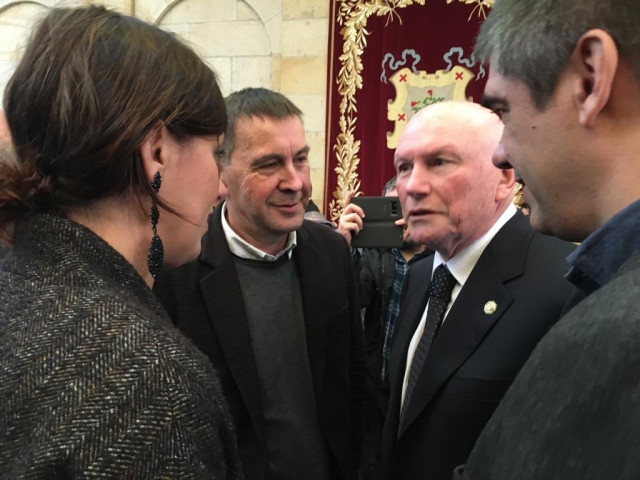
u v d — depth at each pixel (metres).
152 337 0.48
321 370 1.25
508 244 1.02
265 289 1.24
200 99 0.60
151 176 0.56
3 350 0.46
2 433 0.43
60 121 0.51
